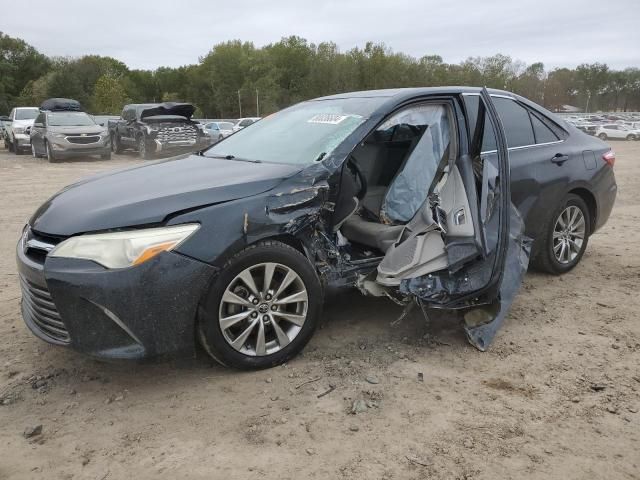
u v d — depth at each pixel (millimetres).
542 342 3795
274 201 3285
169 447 2695
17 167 16172
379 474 2486
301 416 2934
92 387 3256
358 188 4051
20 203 9547
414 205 3963
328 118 4059
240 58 75188
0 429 2852
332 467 2535
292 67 77562
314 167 3490
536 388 3203
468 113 4148
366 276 3736
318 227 3514
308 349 3680
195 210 3117
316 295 3477
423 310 3717
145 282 2949
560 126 5148
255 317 3316
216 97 76562
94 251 2957
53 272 2941
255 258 3227
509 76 76062
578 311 4336
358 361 3520
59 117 18156
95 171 14922
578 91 106312
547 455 2613
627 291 4773
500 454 2619
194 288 3059
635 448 2664
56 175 13930
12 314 4332
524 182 4504
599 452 2633
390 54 68188
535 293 4719
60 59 82250
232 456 2623
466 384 3250
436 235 3627
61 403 3090
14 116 22484
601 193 5270
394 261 3629
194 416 2947
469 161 3664
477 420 2889
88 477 2494
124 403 3084
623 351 3658
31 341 3854
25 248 3291
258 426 2850
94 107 64312
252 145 4324
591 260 5703
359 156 4477
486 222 3562
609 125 40156
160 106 19016
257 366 3361
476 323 3770
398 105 3861
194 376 3359
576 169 4973
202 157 4406
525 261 4004
